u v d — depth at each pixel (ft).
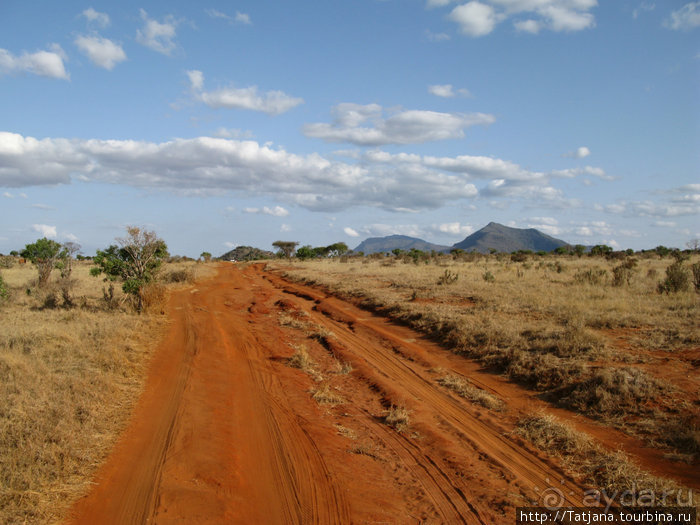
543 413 28.22
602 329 41.50
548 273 90.79
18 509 14.94
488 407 30.55
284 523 16.71
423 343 47.60
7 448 18.12
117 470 18.75
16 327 40.09
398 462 22.85
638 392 27.30
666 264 107.24
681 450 22.02
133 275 59.67
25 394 23.32
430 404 31.32
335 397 31.99
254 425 25.75
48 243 79.15
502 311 52.65
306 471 20.93
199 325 53.16
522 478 21.07
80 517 15.34
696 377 28.50
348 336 53.01
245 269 187.32
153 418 24.50
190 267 144.46
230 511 16.72
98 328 41.29
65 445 19.02
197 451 20.94
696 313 43.16
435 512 18.25
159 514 15.90
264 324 58.95
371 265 147.95
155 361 35.83
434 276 94.17
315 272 130.52
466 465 22.31
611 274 81.87
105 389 26.66
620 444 23.53
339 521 17.11
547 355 35.60
